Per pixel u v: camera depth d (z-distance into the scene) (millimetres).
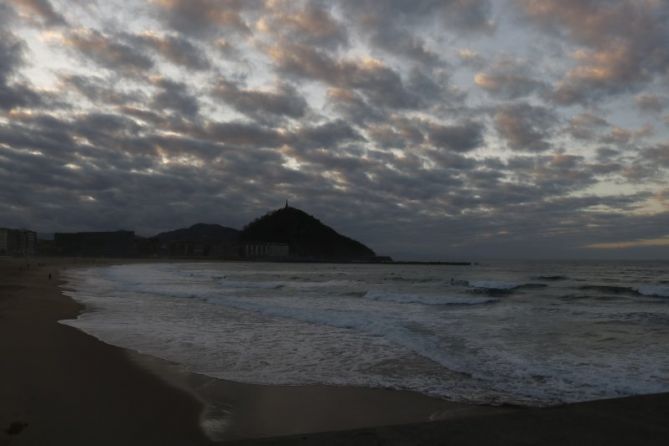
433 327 12977
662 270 65375
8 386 6184
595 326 13281
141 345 9891
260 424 5324
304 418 5578
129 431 4883
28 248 155375
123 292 24953
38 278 35625
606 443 3600
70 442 4449
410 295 24891
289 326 13141
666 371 7953
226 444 3543
